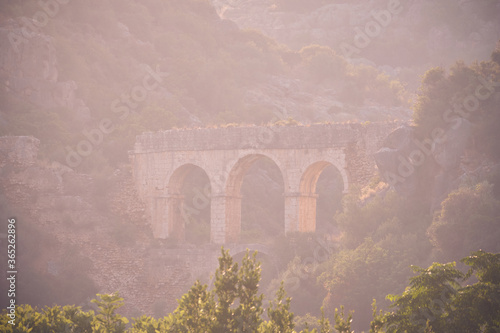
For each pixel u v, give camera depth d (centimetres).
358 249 11650
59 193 14800
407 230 11919
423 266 10794
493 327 5506
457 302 5694
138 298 14025
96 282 13988
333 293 11231
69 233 14338
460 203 11025
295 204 13862
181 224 15212
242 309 5666
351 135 13588
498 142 11875
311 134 13900
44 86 18825
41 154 16062
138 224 15012
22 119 17188
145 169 15162
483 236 10362
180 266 14088
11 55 18425
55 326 6525
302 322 10756
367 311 10850
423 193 12469
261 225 18950
